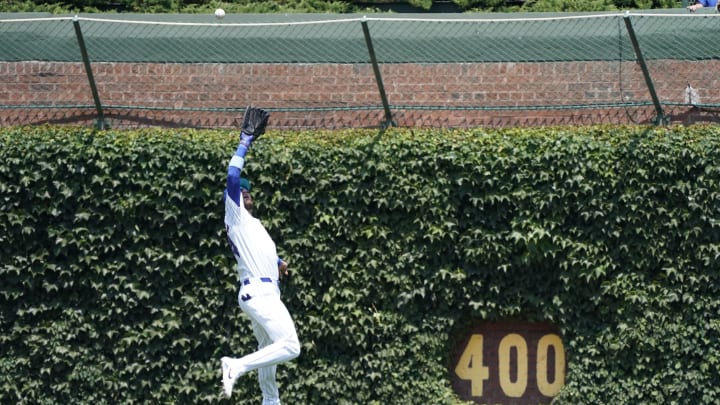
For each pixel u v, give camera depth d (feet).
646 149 111.86
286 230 112.98
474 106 120.16
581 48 119.55
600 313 112.57
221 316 113.19
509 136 113.80
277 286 96.84
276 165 113.50
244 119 96.68
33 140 113.39
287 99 120.88
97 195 112.88
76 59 120.67
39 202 113.09
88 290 113.19
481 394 116.57
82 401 112.88
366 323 112.78
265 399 98.73
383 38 120.16
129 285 112.27
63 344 112.78
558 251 111.86
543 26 119.75
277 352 93.30
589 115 119.65
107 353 113.29
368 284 112.98
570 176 112.16
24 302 113.09
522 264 112.57
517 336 116.57
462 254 112.98
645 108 119.03
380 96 120.37
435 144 113.60
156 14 129.18
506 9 148.25
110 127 119.65
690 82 118.83
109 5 148.77
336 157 113.80
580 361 112.78
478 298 113.29
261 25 114.32
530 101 120.06
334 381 112.98
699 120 118.52
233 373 91.50
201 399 112.57
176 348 112.98
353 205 113.50
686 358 111.24
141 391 112.78
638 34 119.14
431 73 120.67
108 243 112.78
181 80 120.88
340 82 120.88
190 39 120.67
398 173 113.39
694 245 111.34
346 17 129.70
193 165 113.09
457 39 120.16
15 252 112.98
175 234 113.09
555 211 112.06
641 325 111.34
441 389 113.29
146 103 120.67
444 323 113.29
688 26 118.73
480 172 112.78
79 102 120.26
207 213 112.78
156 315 113.09
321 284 112.98
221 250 113.29
